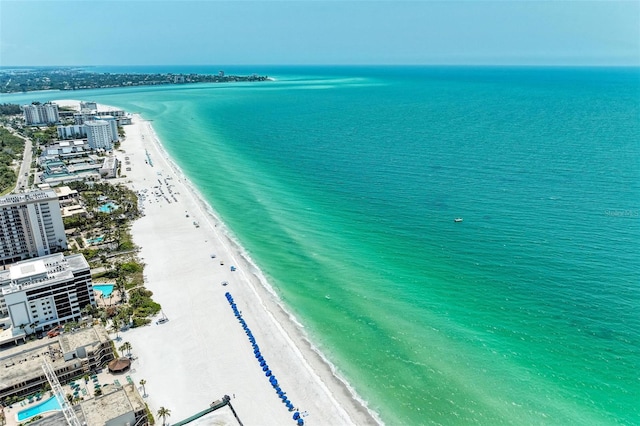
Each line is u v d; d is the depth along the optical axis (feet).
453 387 369.91
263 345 414.82
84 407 310.45
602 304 454.81
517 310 454.40
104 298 489.26
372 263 556.10
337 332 437.17
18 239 574.15
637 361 383.24
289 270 547.49
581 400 351.25
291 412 342.23
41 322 440.04
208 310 465.88
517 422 336.70
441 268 535.60
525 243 581.53
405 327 441.27
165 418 330.34
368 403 355.77
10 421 326.24
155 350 405.18
